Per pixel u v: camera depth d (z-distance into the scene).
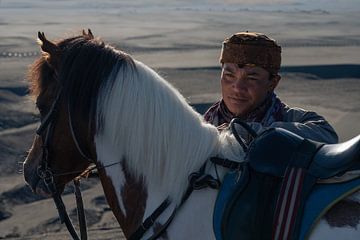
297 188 2.33
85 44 2.65
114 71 2.60
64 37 2.87
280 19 74.06
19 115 18.02
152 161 2.62
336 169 2.31
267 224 2.35
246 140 2.74
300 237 2.30
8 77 24.36
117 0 131.50
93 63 2.62
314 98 21.86
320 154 2.39
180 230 2.55
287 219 2.31
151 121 2.59
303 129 2.77
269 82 2.95
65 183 2.93
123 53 2.67
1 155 14.50
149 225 2.63
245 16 81.19
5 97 20.42
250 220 2.38
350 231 2.26
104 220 10.59
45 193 2.88
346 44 41.72
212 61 31.22
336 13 91.25
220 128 2.88
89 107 2.64
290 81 25.27
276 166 2.40
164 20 69.44
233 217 2.40
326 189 2.32
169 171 2.61
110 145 2.69
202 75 26.42
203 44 40.44
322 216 2.29
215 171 2.58
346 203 2.32
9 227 10.45
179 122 2.60
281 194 2.34
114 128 2.62
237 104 2.93
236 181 2.47
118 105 2.59
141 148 2.61
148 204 2.66
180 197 2.58
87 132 2.72
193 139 2.61
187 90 22.70
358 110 19.89
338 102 21.16
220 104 3.12
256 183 2.42
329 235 2.27
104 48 2.66
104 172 2.76
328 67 28.53
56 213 11.01
